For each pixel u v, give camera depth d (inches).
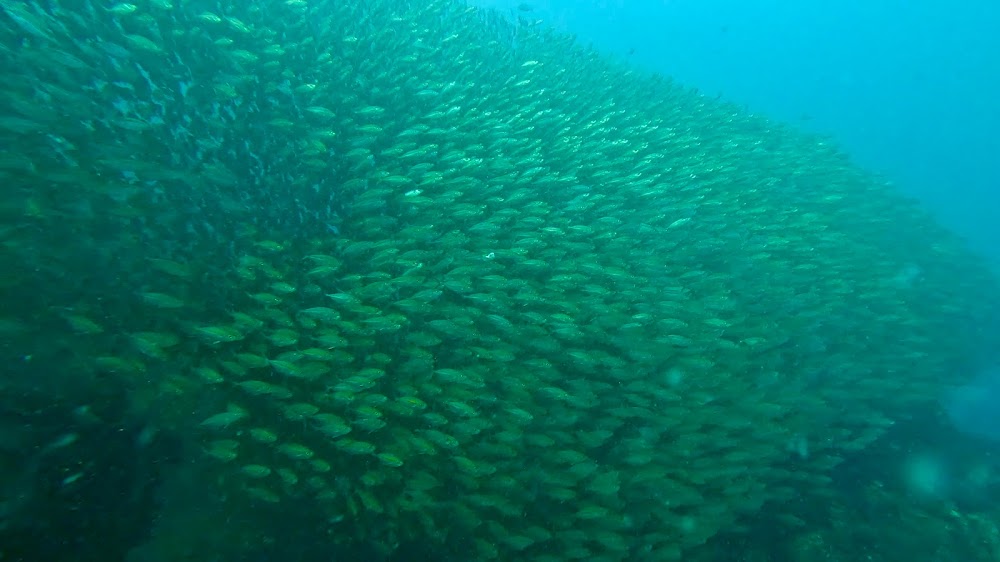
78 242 58.4
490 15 161.0
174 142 72.6
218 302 62.0
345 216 79.5
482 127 92.7
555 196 92.2
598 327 69.4
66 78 64.9
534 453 58.7
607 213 92.0
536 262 72.2
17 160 55.7
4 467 46.0
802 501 72.6
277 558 51.4
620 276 75.0
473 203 81.3
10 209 55.1
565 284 71.9
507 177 82.6
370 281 68.3
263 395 55.9
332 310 57.8
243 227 69.4
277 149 80.7
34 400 49.3
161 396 53.6
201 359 56.1
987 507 78.2
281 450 50.8
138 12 78.7
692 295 85.8
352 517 53.4
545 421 61.0
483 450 56.3
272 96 85.4
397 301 63.9
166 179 67.8
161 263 56.9
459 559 52.8
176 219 66.6
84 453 49.6
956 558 70.7
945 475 82.2
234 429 54.0
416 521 53.8
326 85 88.0
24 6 69.1
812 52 698.8
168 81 76.7
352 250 67.5
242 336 54.4
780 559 66.1
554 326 66.2
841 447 75.4
